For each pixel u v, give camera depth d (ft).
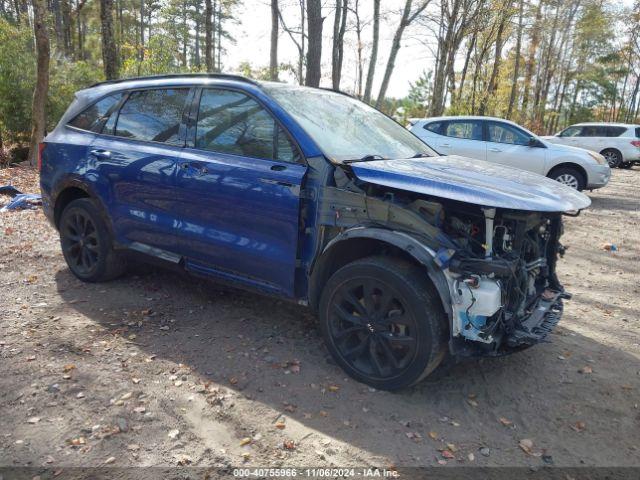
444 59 66.59
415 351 9.95
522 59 110.63
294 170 11.25
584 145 70.44
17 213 24.76
